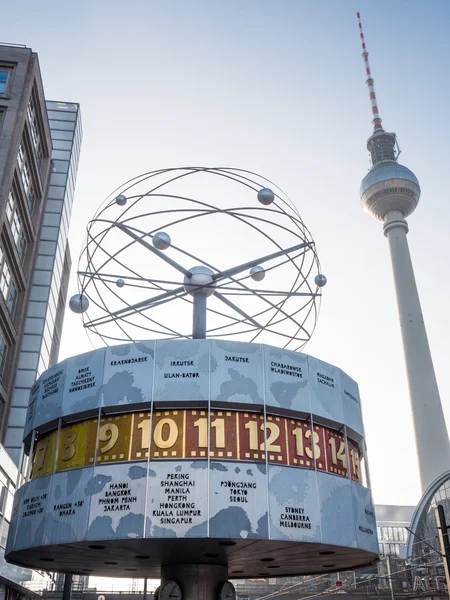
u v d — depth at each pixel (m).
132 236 22.31
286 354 20.06
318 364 20.78
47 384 21.11
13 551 19.16
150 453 17.53
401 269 165.12
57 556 20.55
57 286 64.44
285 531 17.05
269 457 17.95
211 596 20.33
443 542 28.20
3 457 40.00
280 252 22.38
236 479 17.30
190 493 16.94
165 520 16.58
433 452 136.25
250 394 18.70
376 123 195.25
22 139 49.25
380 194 177.25
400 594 72.06
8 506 42.94
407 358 149.75
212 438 17.80
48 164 58.94
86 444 18.55
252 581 84.75
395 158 189.00
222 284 22.92
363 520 19.55
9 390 48.78
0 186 43.66
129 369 19.08
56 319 76.25
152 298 22.91
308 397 19.69
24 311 54.41
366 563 21.78
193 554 19.72
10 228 46.38
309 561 21.33
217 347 19.23
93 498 17.38
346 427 20.55
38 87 51.69
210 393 18.42
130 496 17.06
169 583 19.89
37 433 21.08
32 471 20.22
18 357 53.75
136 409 18.48
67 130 72.25
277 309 23.56
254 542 17.25
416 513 85.81
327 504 18.36
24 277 52.38
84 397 19.28
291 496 17.66
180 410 18.28
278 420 18.78
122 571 24.67
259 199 21.59
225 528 16.56
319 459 19.00
